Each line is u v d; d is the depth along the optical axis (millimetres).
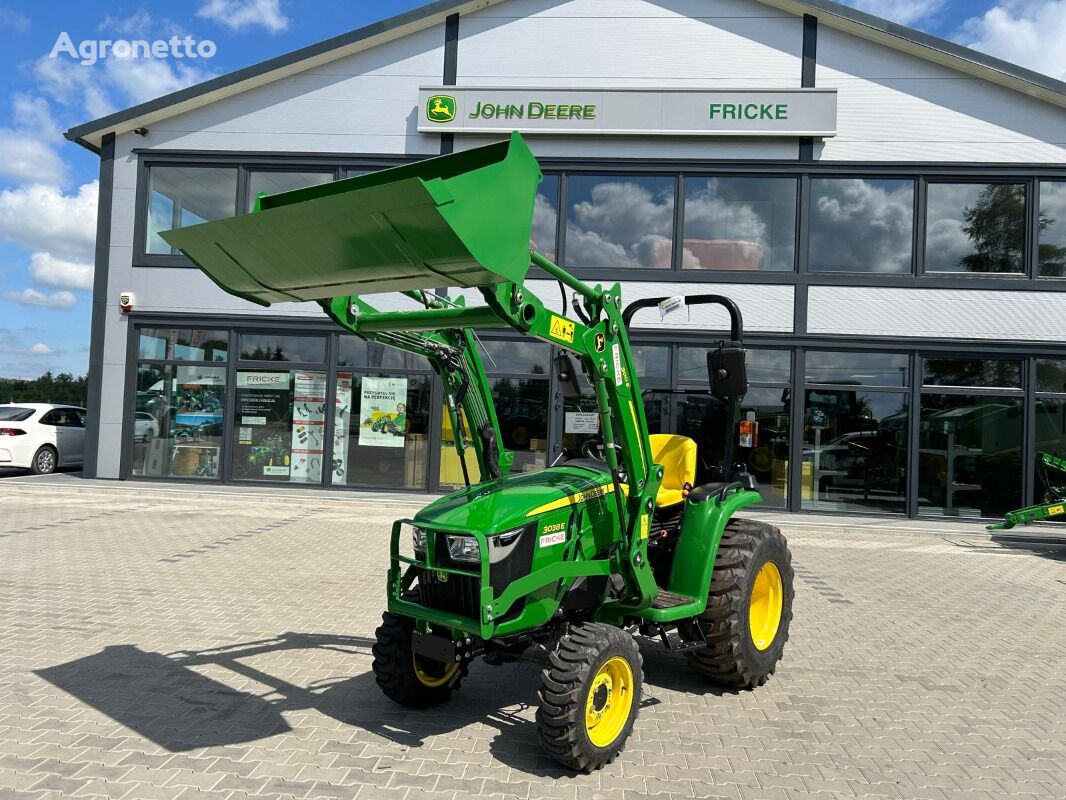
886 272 13508
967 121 13422
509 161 3377
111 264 14680
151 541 9430
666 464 5355
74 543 9125
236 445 14531
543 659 4062
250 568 8109
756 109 13578
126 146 14719
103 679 4832
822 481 13445
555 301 13922
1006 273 13398
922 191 13477
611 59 14086
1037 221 13336
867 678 5340
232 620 6207
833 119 13445
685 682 5203
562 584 4152
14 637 5598
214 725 4215
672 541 5219
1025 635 6465
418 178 3002
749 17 13867
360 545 9609
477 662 5508
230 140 14594
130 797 3387
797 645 6090
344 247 3426
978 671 5512
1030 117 13328
